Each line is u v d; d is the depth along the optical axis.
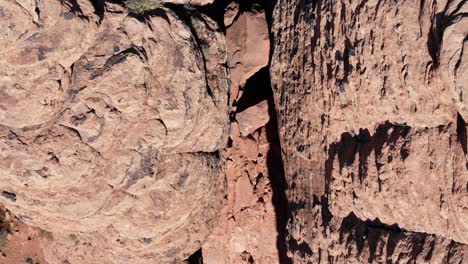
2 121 8.44
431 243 6.48
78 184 9.09
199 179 10.42
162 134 9.36
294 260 9.39
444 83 5.82
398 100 6.65
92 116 8.66
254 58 10.90
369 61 6.94
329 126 8.17
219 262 11.57
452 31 5.44
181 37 9.52
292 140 9.34
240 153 11.34
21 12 7.44
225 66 10.90
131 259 10.89
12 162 8.70
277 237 10.98
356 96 7.35
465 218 5.87
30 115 8.38
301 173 9.24
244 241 11.30
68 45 8.16
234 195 11.40
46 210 9.48
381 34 6.68
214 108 10.34
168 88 9.32
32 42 7.82
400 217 6.88
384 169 6.91
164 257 11.02
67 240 11.70
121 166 9.24
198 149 10.40
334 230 8.21
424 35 6.05
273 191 11.07
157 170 9.68
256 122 11.03
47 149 8.66
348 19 7.32
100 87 8.65
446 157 6.06
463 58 5.35
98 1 8.74
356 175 7.53
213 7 11.59
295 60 9.02
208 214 11.12
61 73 8.34
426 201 6.38
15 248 13.61
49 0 7.75
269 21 11.02
